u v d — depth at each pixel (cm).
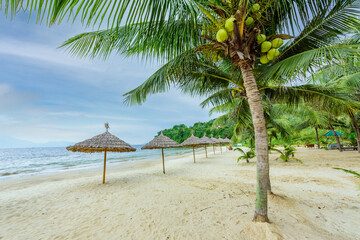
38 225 322
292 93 493
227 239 228
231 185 509
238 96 519
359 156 922
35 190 606
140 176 789
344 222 257
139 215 338
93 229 293
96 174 977
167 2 125
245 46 221
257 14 212
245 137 1577
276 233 215
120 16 107
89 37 235
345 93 424
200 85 472
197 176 697
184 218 307
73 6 91
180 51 208
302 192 405
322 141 2141
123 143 685
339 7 242
